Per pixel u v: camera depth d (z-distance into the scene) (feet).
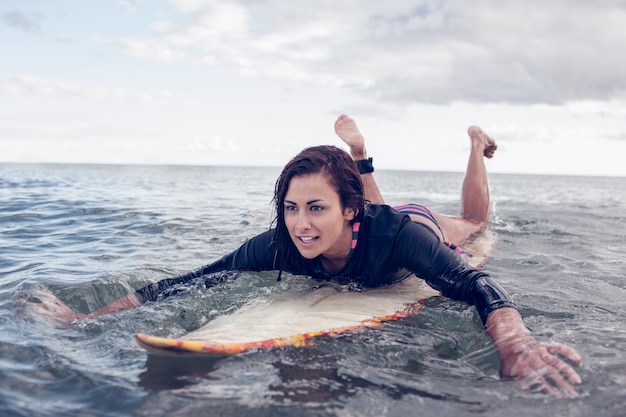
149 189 44.24
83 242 16.71
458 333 8.69
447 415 5.76
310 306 9.68
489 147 19.85
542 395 6.24
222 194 39.45
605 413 5.81
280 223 10.32
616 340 8.15
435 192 55.16
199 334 8.27
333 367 7.04
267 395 6.15
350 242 10.35
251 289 10.98
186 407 5.84
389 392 6.32
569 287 11.74
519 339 7.63
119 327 8.66
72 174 80.12
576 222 24.54
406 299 10.31
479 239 16.83
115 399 6.02
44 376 6.61
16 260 13.85
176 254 14.87
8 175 60.80
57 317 9.18
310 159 9.50
